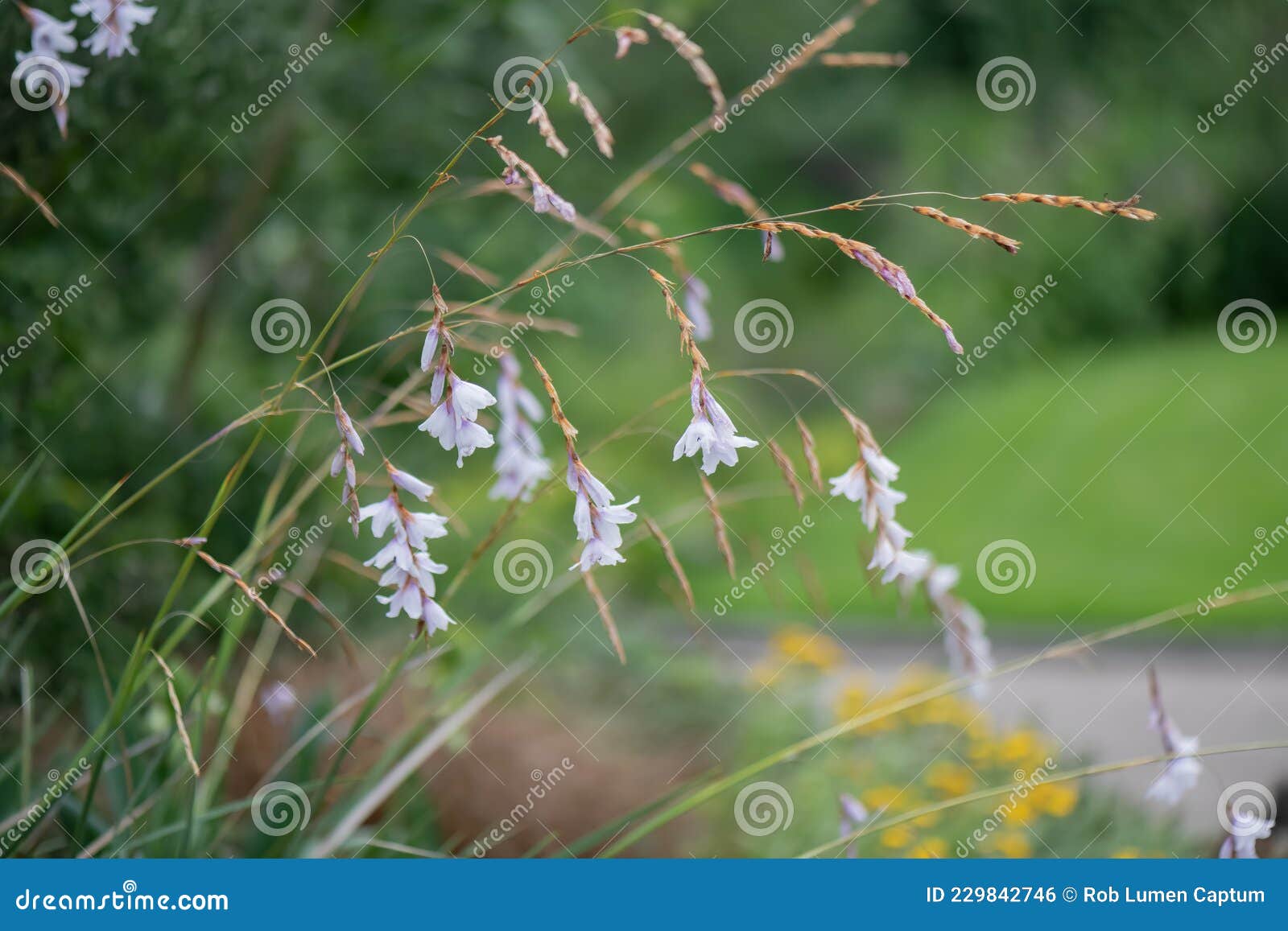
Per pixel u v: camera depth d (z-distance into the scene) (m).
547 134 1.55
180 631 1.81
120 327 3.79
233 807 2.03
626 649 5.20
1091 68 11.34
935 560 9.23
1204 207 13.87
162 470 3.37
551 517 5.02
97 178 3.21
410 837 2.40
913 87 11.47
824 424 10.78
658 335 8.77
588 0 4.29
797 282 12.03
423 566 1.44
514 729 3.84
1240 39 12.35
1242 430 10.84
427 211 4.08
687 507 2.38
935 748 4.44
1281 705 6.26
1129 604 8.33
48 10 2.69
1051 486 10.39
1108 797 3.98
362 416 3.52
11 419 3.00
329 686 3.05
